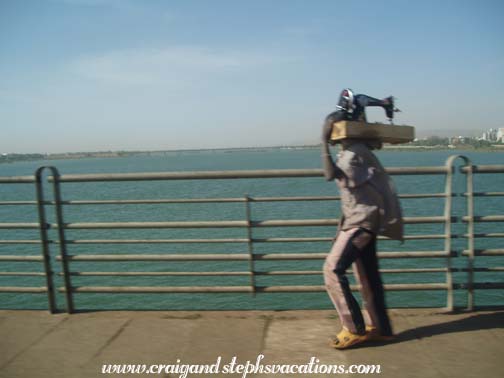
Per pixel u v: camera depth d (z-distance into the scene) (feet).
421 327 11.91
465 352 10.49
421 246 45.60
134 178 13.16
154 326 12.46
